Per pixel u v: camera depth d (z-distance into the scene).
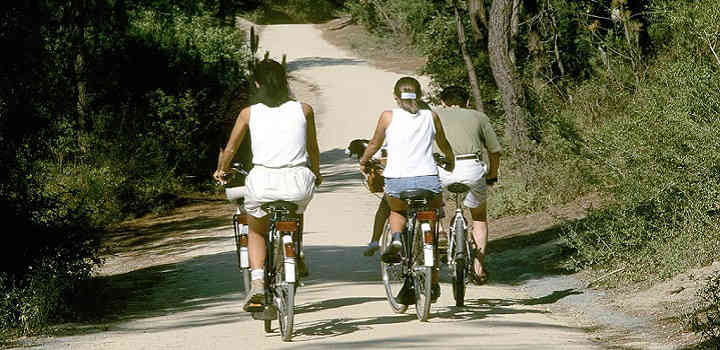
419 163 17.45
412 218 17.69
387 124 17.52
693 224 20.31
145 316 20.80
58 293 20.88
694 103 21.72
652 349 15.05
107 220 49.88
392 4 140.88
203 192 61.66
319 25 172.38
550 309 19.45
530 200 36.19
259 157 15.63
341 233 37.12
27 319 19.72
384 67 127.88
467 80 53.50
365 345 15.27
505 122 42.66
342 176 64.06
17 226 24.12
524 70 42.88
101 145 53.69
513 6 41.81
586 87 36.78
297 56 138.25
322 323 17.80
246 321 18.69
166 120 60.28
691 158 21.09
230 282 25.72
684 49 24.89
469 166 19.06
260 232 16.11
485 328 16.81
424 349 14.76
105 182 50.53
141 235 45.09
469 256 19.34
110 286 26.69
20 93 24.58
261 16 177.12
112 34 57.31
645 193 22.03
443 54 55.34
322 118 97.62
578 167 34.16
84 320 20.89
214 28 77.06
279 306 16.17
